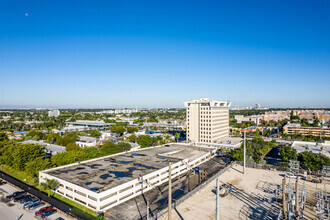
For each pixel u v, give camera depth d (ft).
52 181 234.99
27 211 202.59
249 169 349.00
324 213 197.26
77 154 333.62
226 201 227.61
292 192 221.05
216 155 458.09
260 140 515.91
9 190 251.80
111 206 212.43
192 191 244.63
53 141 585.22
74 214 190.19
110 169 278.26
